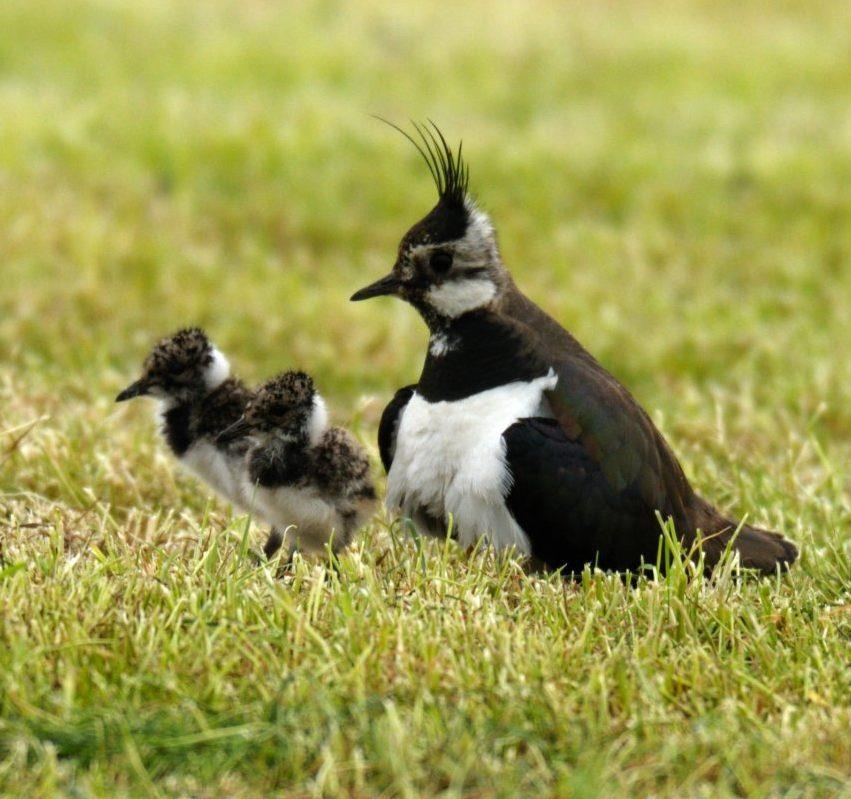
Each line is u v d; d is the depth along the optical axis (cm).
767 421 1560
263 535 1183
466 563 1061
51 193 2262
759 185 2638
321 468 1109
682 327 1912
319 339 1831
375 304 1972
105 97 2812
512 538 1068
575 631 945
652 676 888
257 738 779
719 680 892
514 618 966
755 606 1017
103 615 902
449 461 1078
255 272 2064
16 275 1908
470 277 1091
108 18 3409
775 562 1113
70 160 2442
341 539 1142
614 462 1065
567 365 1088
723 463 1417
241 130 2650
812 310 2023
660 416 1473
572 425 1063
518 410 1068
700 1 4175
